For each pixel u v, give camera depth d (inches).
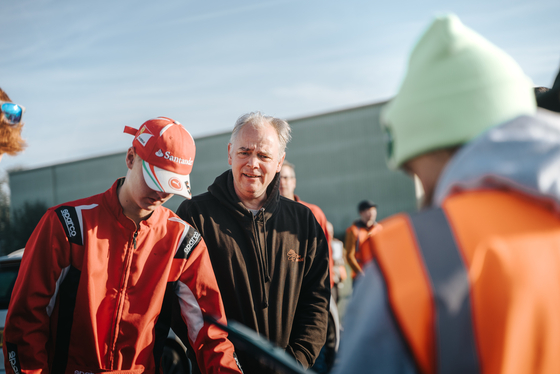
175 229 65.5
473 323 21.0
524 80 27.4
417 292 21.5
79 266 59.1
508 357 20.6
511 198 24.0
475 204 23.9
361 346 23.0
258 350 40.6
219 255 78.6
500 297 21.2
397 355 22.2
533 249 22.3
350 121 901.2
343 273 222.8
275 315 79.4
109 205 62.0
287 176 154.9
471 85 25.6
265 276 79.7
